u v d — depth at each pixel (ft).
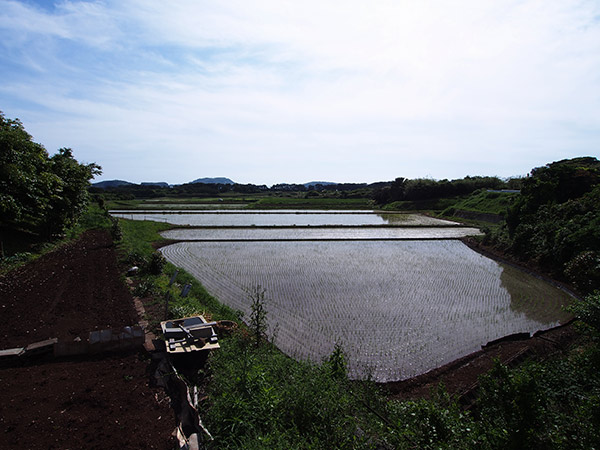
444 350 41.50
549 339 43.96
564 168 112.88
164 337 29.86
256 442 16.72
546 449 19.11
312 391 21.58
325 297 58.59
